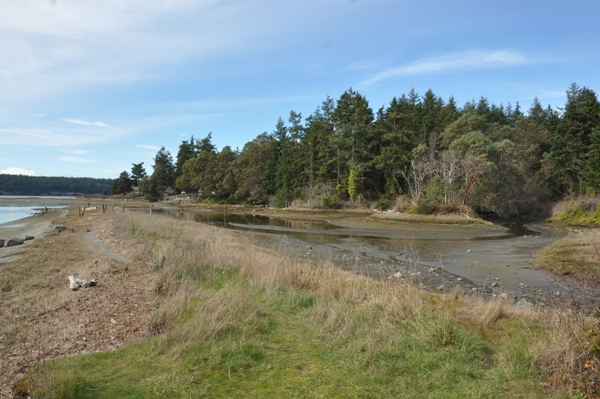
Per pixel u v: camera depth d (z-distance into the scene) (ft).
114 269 39.78
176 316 21.57
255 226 110.73
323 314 22.91
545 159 163.73
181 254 38.04
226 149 277.44
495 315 23.67
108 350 18.12
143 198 334.24
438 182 131.03
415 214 120.78
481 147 129.29
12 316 25.00
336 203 174.09
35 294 31.68
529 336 20.02
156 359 16.57
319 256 58.65
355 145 178.91
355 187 172.96
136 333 20.30
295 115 259.80
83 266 44.09
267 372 15.89
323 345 18.78
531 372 16.12
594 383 14.25
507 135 177.68
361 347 18.17
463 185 132.77
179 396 13.78
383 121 178.29
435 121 186.19
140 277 34.99
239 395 14.01
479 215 135.74
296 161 200.75
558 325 18.21
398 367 16.38
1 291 34.37
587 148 148.87
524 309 27.07
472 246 71.26
